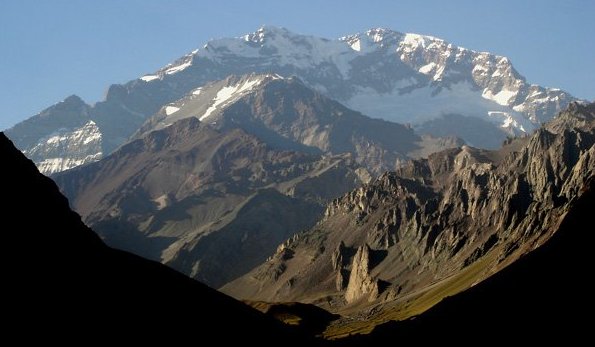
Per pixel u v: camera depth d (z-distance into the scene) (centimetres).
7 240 13862
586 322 15125
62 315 13212
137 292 15475
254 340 16912
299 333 19475
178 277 17738
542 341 15175
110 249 16625
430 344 17638
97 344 13112
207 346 15300
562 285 16688
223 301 18150
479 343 16325
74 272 14500
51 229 15088
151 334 14450
